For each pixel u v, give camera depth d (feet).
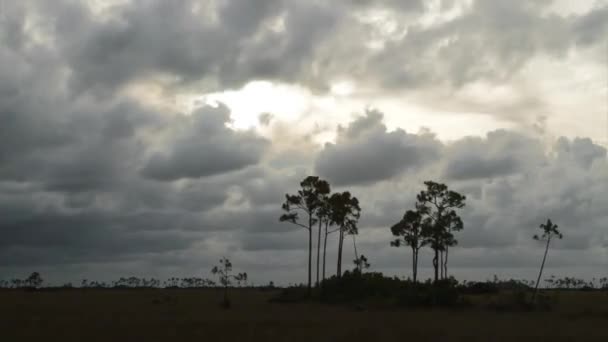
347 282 272.10
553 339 112.16
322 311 199.82
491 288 320.70
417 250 276.21
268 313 186.70
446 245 263.29
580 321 156.35
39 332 123.24
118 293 456.04
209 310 204.74
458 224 264.52
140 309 211.00
